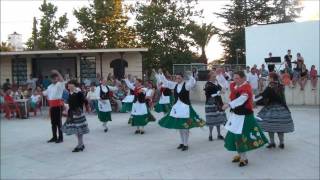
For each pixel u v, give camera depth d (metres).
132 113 11.05
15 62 22.83
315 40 21.23
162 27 32.41
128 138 10.51
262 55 22.58
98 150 9.20
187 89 8.59
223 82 9.57
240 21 46.72
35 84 20.42
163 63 32.22
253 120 7.16
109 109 11.73
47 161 8.40
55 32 32.91
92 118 14.81
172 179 6.72
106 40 32.47
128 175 7.06
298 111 14.98
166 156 8.31
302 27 21.45
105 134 11.23
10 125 13.85
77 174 7.29
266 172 6.94
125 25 32.91
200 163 7.65
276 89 8.38
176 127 8.52
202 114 14.82
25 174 7.47
